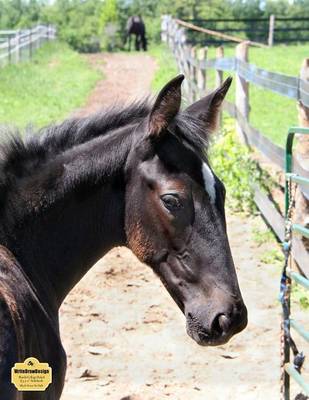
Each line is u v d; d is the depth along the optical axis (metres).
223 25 42.03
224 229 3.64
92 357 6.42
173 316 7.28
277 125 15.97
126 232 3.72
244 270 8.40
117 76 27.69
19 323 3.12
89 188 3.73
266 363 6.38
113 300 7.62
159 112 3.60
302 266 7.52
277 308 7.41
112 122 3.88
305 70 8.20
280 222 8.81
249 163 10.98
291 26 42.66
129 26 40.19
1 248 3.49
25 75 25.91
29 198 3.67
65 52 36.78
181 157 3.61
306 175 7.60
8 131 3.74
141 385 6.00
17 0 58.34
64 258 3.75
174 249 3.60
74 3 48.53
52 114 19.03
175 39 28.25
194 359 6.45
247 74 11.34
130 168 3.68
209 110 3.79
